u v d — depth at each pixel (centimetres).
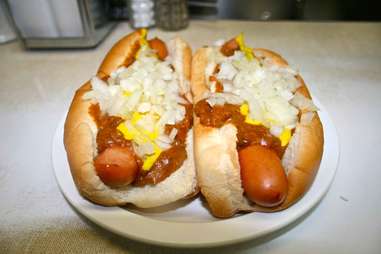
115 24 41
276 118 19
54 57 36
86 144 19
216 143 19
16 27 35
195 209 19
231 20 42
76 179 18
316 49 35
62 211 19
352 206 18
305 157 18
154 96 21
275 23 41
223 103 20
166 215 18
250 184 16
